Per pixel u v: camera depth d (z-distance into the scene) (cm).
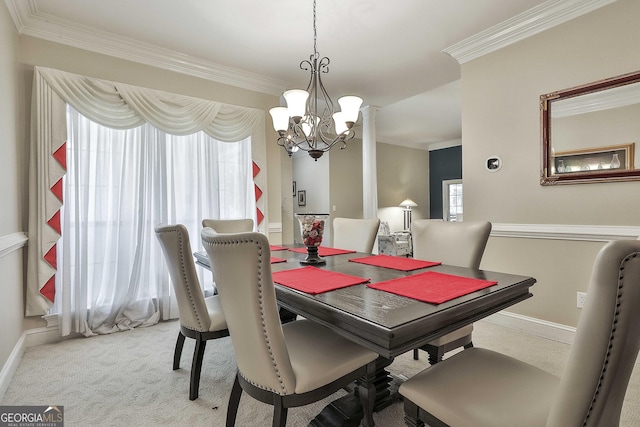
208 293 314
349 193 706
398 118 584
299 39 271
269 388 112
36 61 240
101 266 263
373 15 239
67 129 246
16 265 216
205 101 311
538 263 249
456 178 817
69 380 189
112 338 252
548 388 98
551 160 238
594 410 66
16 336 212
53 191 238
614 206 212
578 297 229
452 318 107
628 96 204
